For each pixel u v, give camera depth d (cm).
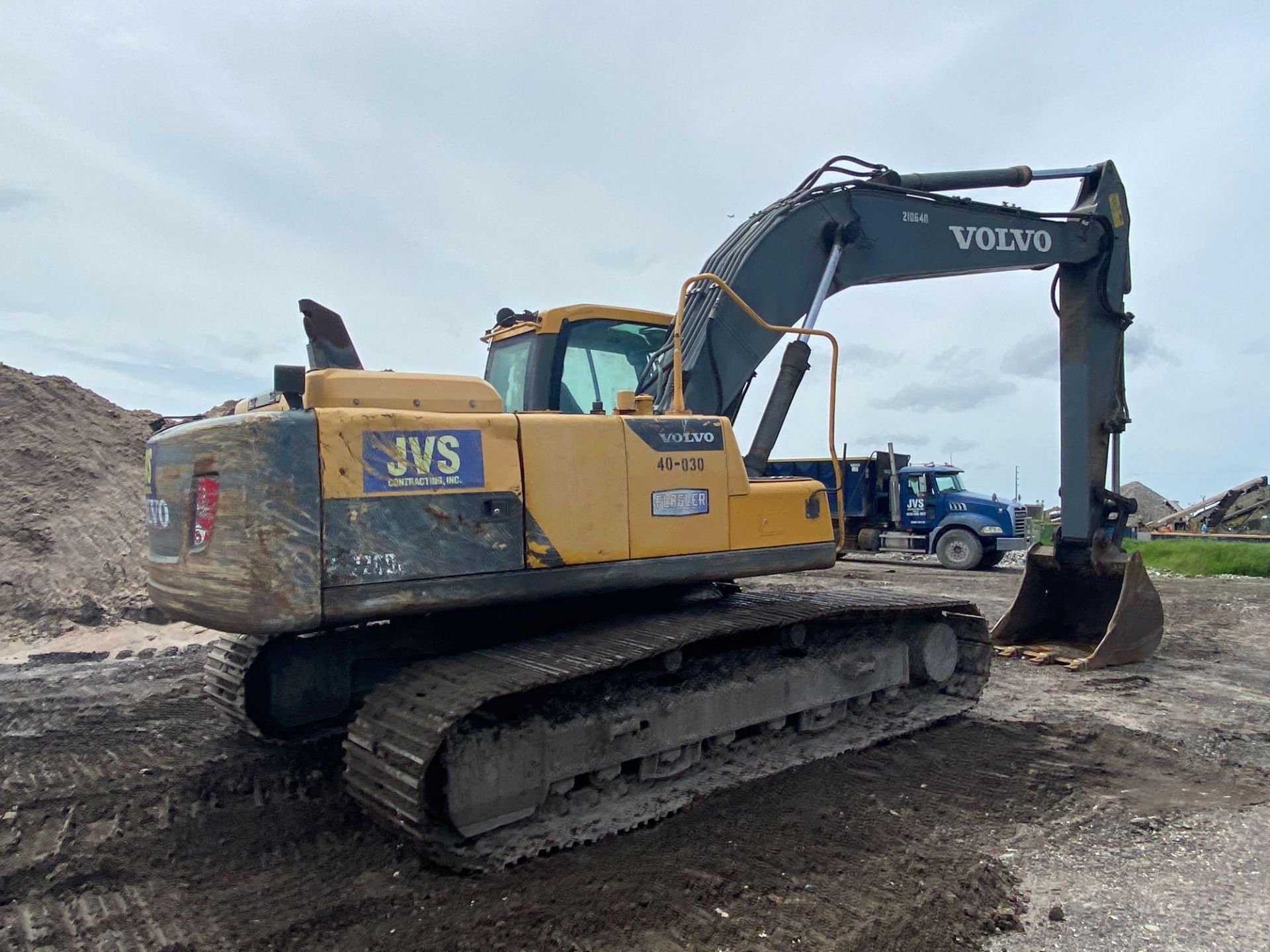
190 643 948
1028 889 370
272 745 558
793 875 376
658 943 321
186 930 332
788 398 618
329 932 329
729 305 611
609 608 514
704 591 562
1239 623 1095
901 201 734
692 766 490
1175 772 526
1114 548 845
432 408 420
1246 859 402
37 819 441
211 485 376
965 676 664
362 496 377
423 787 350
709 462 495
